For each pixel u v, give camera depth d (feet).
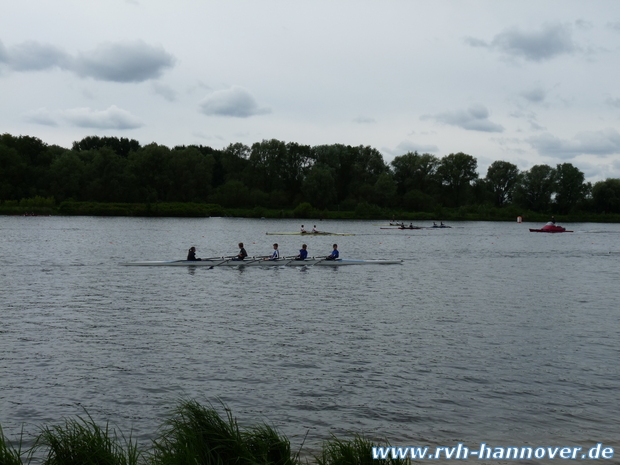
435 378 45.06
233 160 454.81
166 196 419.95
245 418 37.22
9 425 35.78
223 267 115.44
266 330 60.49
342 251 167.73
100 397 40.60
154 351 51.90
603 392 42.29
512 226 357.00
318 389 42.47
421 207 440.45
